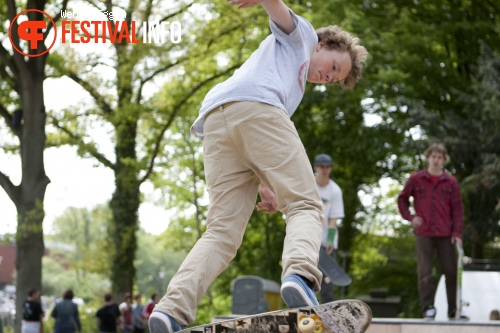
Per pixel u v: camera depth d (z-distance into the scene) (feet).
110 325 77.66
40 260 91.81
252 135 15.76
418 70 100.58
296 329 13.19
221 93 16.19
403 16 99.60
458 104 105.91
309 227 15.29
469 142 89.35
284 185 15.61
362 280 119.85
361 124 112.78
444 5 108.37
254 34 102.99
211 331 13.67
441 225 37.22
